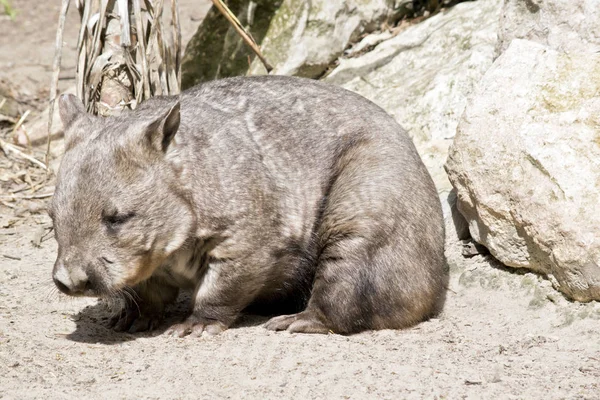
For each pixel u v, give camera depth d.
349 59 18.56
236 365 10.55
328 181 12.50
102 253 10.82
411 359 10.71
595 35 13.05
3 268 14.38
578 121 12.25
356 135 12.65
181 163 11.30
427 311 12.38
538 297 12.27
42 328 11.92
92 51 15.14
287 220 12.08
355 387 9.77
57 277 10.65
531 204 12.09
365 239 12.09
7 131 20.58
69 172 10.93
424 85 16.41
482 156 12.67
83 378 10.11
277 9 18.88
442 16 18.12
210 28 19.67
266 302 13.05
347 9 18.78
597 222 11.52
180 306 13.41
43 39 25.39
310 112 12.70
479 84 13.16
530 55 13.06
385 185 12.23
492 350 10.99
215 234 11.54
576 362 10.51
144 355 10.98
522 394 9.54
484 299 12.75
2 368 10.30
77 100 12.05
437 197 12.91
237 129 12.02
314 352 11.02
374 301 12.06
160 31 15.23
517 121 12.55
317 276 12.38
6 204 17.27
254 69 18.81
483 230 12.98
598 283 11.48
